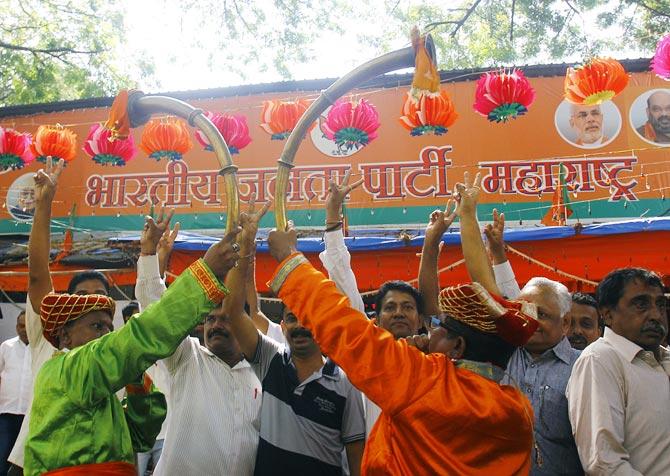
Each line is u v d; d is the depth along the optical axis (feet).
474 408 6.35
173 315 7.20
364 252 27.07
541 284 11.19
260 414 10.90
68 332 8.30
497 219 11.55
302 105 16.35
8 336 32.78
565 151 34.35
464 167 34.65
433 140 35.24
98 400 7.39
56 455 7.28
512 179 34.35
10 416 19.94
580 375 9.71
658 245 25.36
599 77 15.10
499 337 6.89
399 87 35.88
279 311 28.68
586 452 9.32
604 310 10.14
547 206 33.73
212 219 35.91
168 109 9.17
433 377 6.49
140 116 9.62
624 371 9.54
